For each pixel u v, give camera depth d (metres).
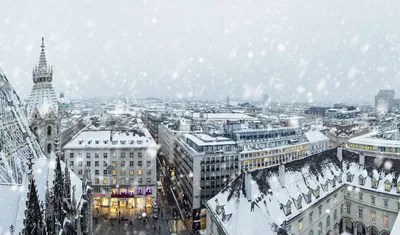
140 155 107.06
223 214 58.38
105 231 83.75
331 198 76.31
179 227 88.31
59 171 39.44
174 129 155.88
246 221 54.47
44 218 29.59
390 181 75.56
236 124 127.94
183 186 107.88
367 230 78.00
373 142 115.44
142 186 106.62
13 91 54.62
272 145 124.88
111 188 105.81
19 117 53.19
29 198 25.88
